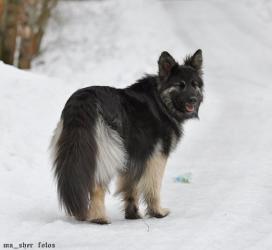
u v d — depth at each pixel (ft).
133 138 34.19
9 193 38.50
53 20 134.31
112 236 29.91
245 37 128.47
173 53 116.37
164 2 167.02
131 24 141.38
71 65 107.04
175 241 28.86
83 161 30.83
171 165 50.11
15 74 62.54
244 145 55.62
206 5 158.40
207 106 77.66
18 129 50.19
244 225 32.04
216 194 39.60
